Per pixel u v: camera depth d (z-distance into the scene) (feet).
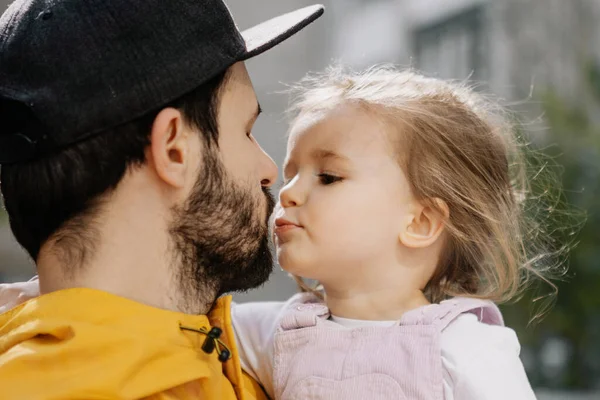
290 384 4.97
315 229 5.06
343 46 26.48
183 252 4.34
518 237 5.82
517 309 17.60
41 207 4.05
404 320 4.93
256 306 5.72
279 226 5.20
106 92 3.93
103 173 4.03
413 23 23.98
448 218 5.32
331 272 5.14
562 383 17.63
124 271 4.15
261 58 25.32
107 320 3.94
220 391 4.30
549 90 19.76
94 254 4.09
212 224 4.38
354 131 5.20
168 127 4.18
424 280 5.33
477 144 5.56
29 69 3.93
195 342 4.25
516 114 9.08
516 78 20.48
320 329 5.04
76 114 3.89
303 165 5.25
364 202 5.07
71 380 3.61
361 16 26.32
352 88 5.54
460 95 5.83
